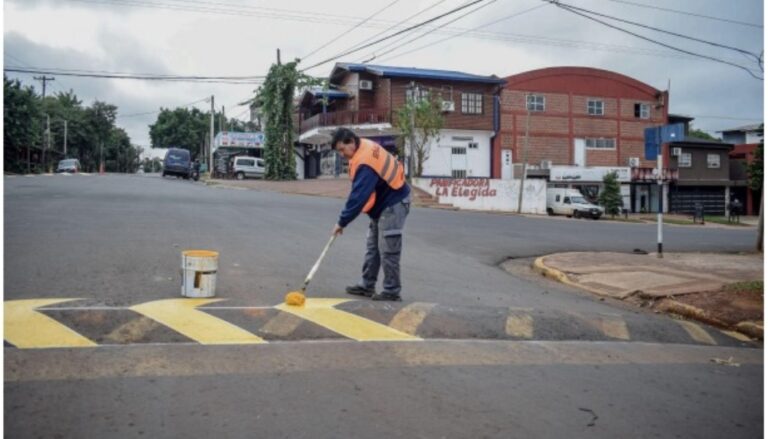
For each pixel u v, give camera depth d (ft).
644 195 137.28
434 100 111.24
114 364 13.78
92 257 25.39
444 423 11.74
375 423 11.56
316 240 35.86
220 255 27.91
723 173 145.28
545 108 125.90
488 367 15.25
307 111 140.56
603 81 130.52
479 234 47.50
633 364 16.49
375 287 22.84
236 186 102.89
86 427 10.77
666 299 24.36
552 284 28.81
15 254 24.95
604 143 131.13
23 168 151.33
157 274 22.94
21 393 12.00
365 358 15.23
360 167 19.53
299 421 11.46
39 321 16.20
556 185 124.88
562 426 11.93
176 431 10.80
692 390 14.65
